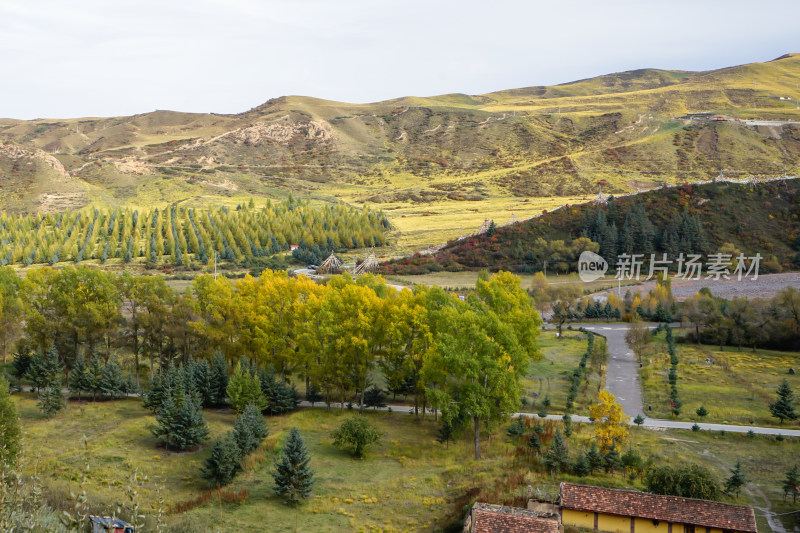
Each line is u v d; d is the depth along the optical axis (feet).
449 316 231.50
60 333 297.74
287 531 162.71
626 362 343.87
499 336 230.27
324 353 258.98
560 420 248.11
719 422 247.29
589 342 366.22
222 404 274.98
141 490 182.29
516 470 197.06
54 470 189.78
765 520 168.35
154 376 262.88
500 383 217.97
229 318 295.28
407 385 272.10
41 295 304.30
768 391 286.66
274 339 280.72
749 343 371.97
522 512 152.56
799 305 365.61
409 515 173.68
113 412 257.34
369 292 265.13
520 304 293.23
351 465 210.79
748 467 204.23
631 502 158.20
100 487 180.65
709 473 178.50
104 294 300.40
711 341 381.60
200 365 270.87
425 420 259.39
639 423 244.22
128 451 215.10
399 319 256.93
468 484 189.57
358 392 289.53
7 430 166.61
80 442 219.20
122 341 304.50
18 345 294.87
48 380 266.77
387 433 242.17
